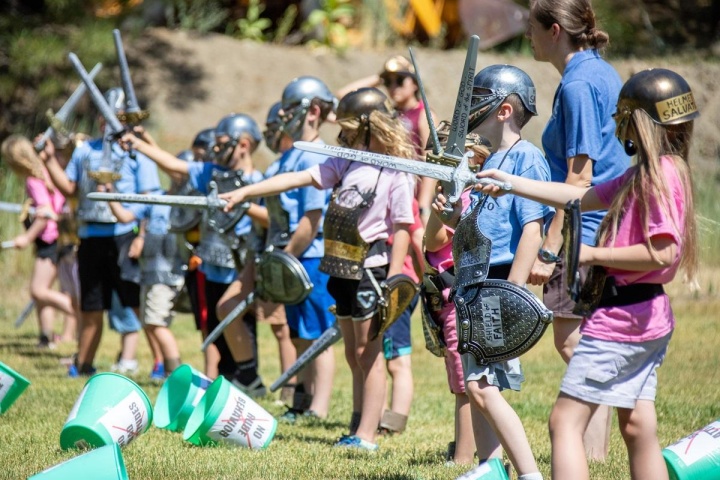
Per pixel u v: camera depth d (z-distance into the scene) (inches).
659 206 366.3
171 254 856.3
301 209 689.0
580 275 395.2
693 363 896.3
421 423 690.8
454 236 436.8
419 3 2269.9
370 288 564.1
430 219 482.9
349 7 2310.5
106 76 1994.3
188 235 837.8
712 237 1461.6
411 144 575.2
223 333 776.9
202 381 629.0
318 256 700.0
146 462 507.2
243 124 770.2
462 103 395.5
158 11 2301.9
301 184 570.6
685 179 378.0
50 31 1977.1
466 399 516.7
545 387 810.8
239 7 2370.8
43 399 719.7
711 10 2500.0
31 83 1979.6
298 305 705.6
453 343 494.0
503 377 418.0
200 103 2054.6
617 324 378.6
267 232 721.6
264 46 2222.0
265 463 510.9
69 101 880.3
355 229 564.1
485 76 448.8
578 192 389.4
